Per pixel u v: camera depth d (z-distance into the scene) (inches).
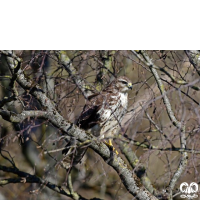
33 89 390.6
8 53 362.6
